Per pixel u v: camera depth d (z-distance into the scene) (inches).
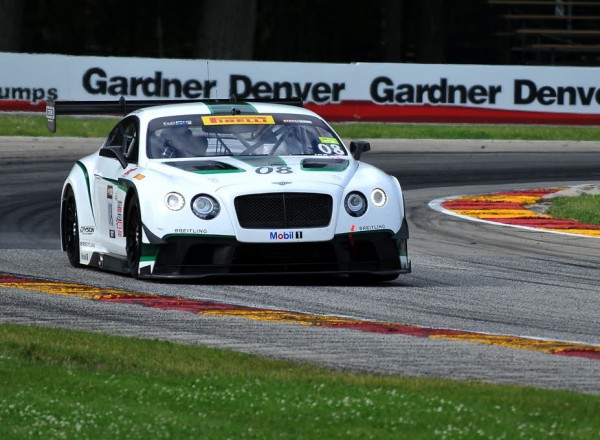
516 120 3875.5
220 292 1323.8
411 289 1387.8
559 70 3870.6
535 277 1505.9
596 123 3887.8
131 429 690.8
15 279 1423.5
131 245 1417.3
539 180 2792.8
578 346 1047.6
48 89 3764.8
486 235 1939.0
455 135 3661.4
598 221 2110.0
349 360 970.1
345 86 3821.4
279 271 1350.9
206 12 4854.8
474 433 689.0
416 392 799.1
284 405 751.7
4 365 885.2
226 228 1339.8
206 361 924.0
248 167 1396.4
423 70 3846.0
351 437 679.7
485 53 7170.3
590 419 733.3
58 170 2780.5
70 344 976.9
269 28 7460.6
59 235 1913.1
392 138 3599.9
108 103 1635.1
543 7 5723.4
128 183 1416.1
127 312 1191.6
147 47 7303.2
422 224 2070.6
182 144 1464.1
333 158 1469.0
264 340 1052.5
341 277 1469.0
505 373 927.7
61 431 688.4
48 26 7071.9
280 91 3799.2
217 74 3782.0
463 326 1155.9
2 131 3427.7
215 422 709.3
